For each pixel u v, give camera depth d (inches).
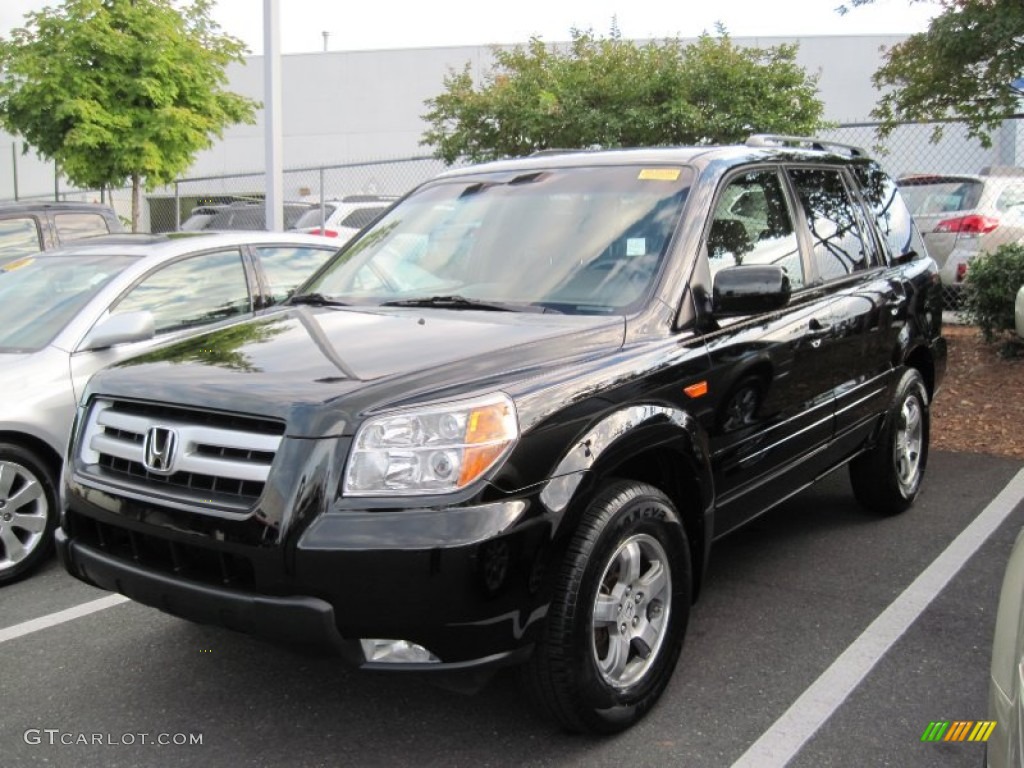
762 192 176.7
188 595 117.6
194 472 120.0
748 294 145.6
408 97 1052.5
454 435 113.2
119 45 495.5
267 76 367.6
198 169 1044.5
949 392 330.0
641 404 131.6
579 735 130.5
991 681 95.9
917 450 227.3
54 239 389.4
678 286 147.8
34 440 199.5
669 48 420.8
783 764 123.6
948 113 371.9
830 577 186.5
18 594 189.3
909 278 219.3
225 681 148.9
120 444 129.4
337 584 109.0
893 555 198.1
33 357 203.6
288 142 1079.0
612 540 123.9
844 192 208.2
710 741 129.3
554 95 411.2
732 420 151.8
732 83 406.9
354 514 110.2
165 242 243.6
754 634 161.6
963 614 168.6
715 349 148.0
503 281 159.2
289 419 114.3
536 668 120.9
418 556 107.9
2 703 143.0
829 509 229.9
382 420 112.8
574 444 121.5
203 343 144.3
